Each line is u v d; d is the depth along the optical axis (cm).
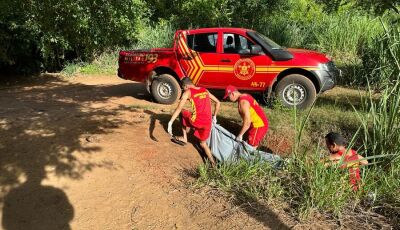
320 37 1449
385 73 650
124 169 548
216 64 849
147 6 1591
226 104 877
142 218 459
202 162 582
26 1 1042
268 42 852
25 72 1377
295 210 445
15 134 653
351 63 1277
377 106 596
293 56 822
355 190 462
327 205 442
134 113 799
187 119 606
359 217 432
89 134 651
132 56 929
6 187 511
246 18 1723
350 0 616
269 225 424
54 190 506
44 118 752
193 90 580
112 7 1098
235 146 578
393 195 456
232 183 502
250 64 829
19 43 1323
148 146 614
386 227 415
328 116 755
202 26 1652
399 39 591
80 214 469
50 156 573
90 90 1120
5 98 1014
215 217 445
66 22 1241
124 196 496
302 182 474
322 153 543
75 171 540
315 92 817
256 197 465
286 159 523
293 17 1681
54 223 457
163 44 1502
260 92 854
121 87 1165
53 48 1398
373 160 491
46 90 1134
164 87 898
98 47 1434
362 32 1392
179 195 491
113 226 450
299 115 768
